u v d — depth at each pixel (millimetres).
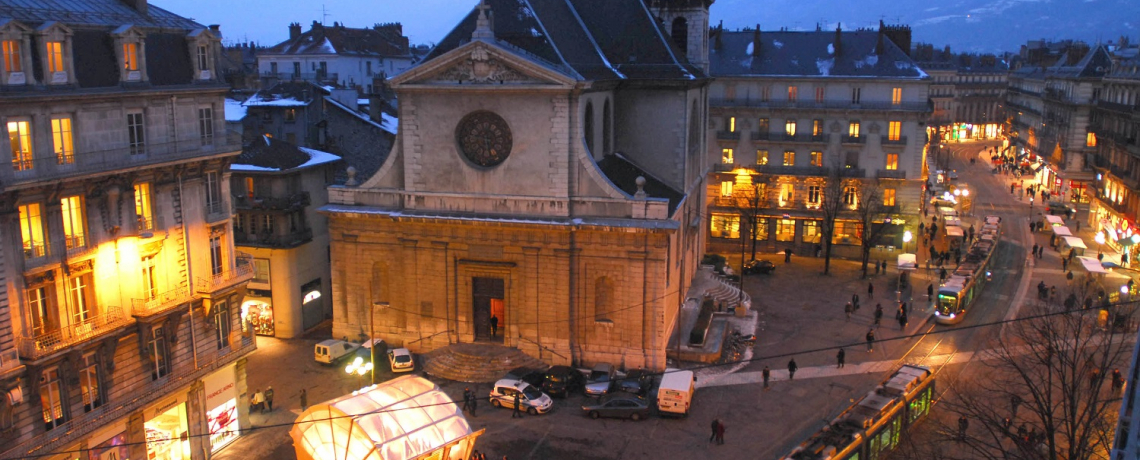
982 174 136250
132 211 33250
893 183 77000
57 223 30281
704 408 44312
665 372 45031
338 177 62031
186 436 36750
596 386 44969
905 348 53406
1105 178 88250
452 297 50500
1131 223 77188
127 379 33531
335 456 18516
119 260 32875
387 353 50500
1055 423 41812
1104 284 68750
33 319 29891
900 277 66938
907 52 79062
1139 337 18078
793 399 45438
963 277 62562
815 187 79312
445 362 49062
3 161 28094
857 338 55375
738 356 51688
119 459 33312
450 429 19234
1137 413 17797
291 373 48875
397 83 48906
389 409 18797
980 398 45219
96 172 30812
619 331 48719
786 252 76938
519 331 49875
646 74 57156
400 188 50781
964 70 185625
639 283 47750
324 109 67312
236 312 39281
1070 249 76625
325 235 57562
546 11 53188
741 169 80375
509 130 48438
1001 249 82750
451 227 49469
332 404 18672
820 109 77750
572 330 49281
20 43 28484
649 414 43562
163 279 34969
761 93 79625
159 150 33969
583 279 48531
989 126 191125
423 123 49438
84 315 31781
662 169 58562
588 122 51531
